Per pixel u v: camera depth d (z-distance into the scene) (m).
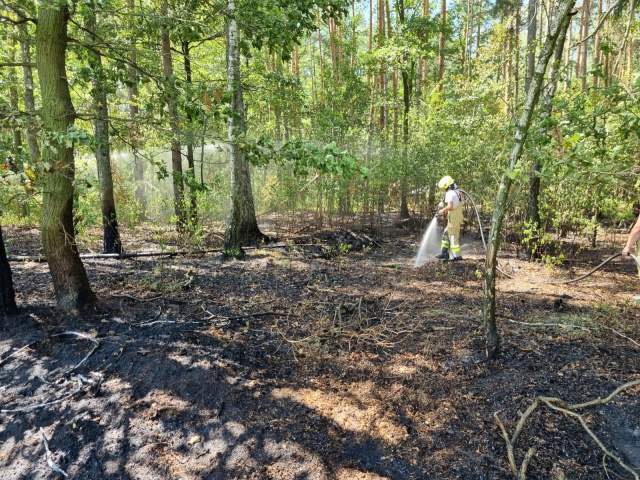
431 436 2.70
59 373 3.46
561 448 2.47
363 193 10.34
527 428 2.64
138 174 12.15
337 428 2.81
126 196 10.30
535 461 2.40
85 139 3.36
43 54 3.92
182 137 5.38
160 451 2.75
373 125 12.60
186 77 7.70
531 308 4.57
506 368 3.29
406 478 2.42
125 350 3.68
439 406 2.95
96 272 5.99
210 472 2.57
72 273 4.35
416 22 10.98
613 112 3.94
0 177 3.54
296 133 14.25
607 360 3.27
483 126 7.91
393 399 3.06
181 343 3.79
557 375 3.13
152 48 6.70
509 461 2.41
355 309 4.70
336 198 10.12
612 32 4.08
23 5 3.96
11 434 2.95
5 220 10.68
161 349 3.69
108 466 2.68
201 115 4.68
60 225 4.21
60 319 4.22
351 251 8.09
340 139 10.74
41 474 2.67
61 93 4.02
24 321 4.14
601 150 3.91
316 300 5.05
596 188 6.39
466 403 2.95
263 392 3.18
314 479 2.46
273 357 3.68
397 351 3.69
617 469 2.30
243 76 8.46
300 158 3.30
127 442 2.82
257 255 7.21
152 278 5.73
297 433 2.79
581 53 15.95
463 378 3.23
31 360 3.62
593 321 4.08
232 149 6.82
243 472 2.54
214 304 4.84
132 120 4.49
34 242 8.30
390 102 12.21
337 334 4.03
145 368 3.45
